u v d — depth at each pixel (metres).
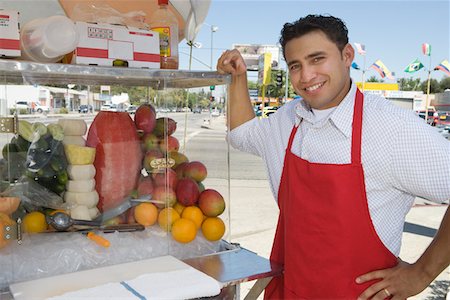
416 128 1.07
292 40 1.14
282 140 1.38
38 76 1.14
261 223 4.25
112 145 1.26
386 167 1.10
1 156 1.13
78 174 1.21
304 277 1.21
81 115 1.29
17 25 1.04
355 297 1.15
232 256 1.30
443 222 1.06
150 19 1.62
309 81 1.14
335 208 1.13
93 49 1.14
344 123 1.15
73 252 1.14
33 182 1.17
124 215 1.29
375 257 1.15
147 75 1.21
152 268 1.14
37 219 1.16
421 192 1.08
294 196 1.22
